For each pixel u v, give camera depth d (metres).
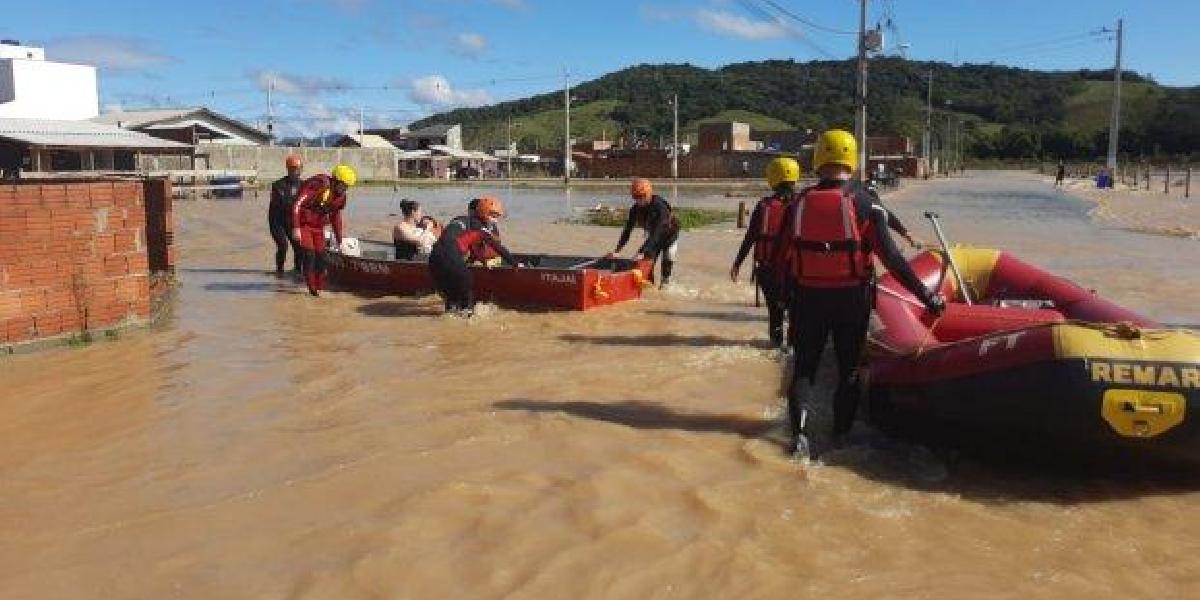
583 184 59.88
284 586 3.69
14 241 7.66
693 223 22.78
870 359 5.79
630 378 6.91
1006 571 3.84
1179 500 4.68
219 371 7.13
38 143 32.09
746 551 3.98
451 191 47.25
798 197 5.28
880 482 4.87
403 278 10.84
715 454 5.24
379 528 4.20
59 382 6.79
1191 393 4.55
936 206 31.92
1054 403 4.63
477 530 4.18
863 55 36.00
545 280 9.80
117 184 8.41
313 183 11.04
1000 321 6.43
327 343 8.20
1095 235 19.86
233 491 4.66
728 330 8.79
